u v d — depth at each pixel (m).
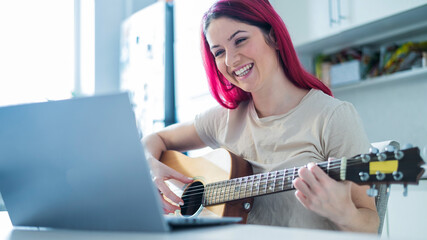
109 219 0.67
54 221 0.74
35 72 2.76
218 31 1.26
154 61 3.52
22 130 0.72
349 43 2.72
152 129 3.46
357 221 0.97
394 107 2.64
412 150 0.78
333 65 2.77
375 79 2.51
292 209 1.19
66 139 0.68
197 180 1.35
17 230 0.77
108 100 0.63
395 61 2.48
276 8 2.93
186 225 0.69
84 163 0.67
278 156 1.26
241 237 0.57
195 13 3.46
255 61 1.25
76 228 0.71
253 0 1.26
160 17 3.61
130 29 3.39
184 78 3.55
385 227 1.96
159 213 0.62
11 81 2.64
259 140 1.30
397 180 0.78
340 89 2.81
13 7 2.69
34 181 0.74
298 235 0.58
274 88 1.29
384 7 2.27
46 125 0.70
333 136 1.18
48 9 2.87
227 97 1.45
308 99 1.26
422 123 2.49
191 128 1.58
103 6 3.24
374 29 2.46
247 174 1.29
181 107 3.56
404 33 2.48
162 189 1.33
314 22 2.66
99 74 3.19
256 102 1.33
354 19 2.42
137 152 0.62
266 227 0.70
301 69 1.29
